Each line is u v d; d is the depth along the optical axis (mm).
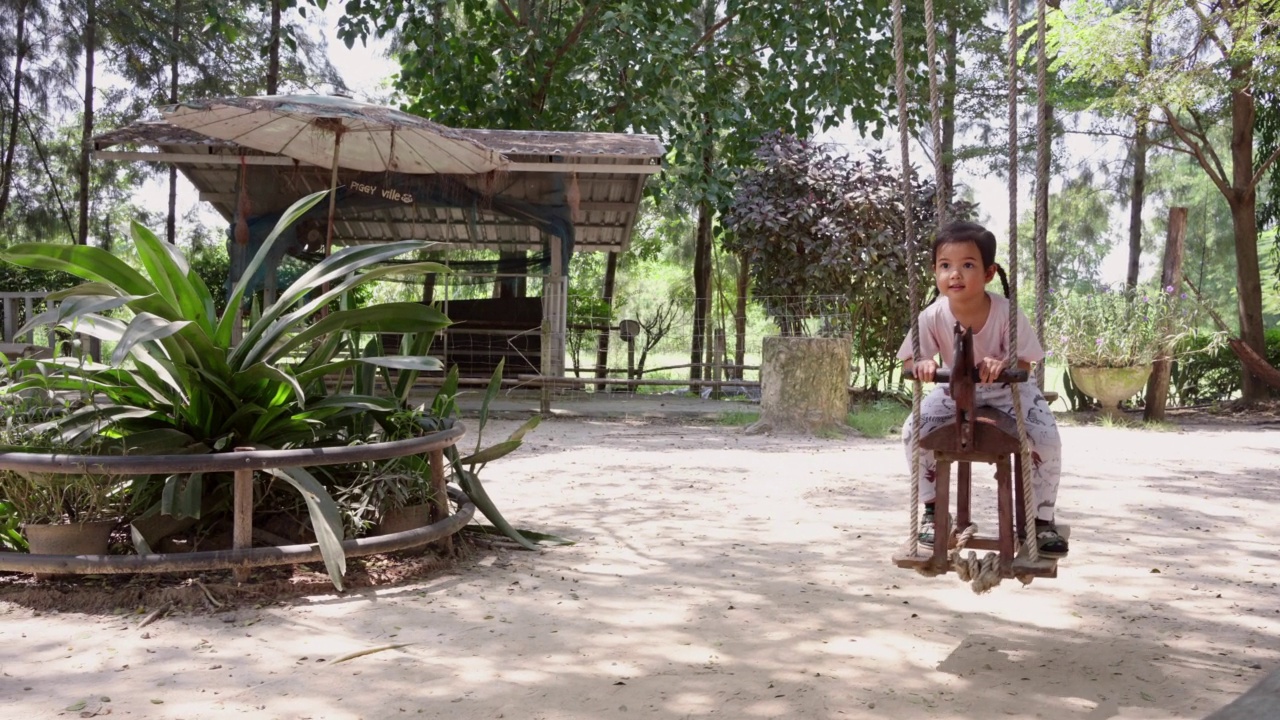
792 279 15195
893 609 4645
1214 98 15797
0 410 5113
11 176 23016
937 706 3457
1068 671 3826
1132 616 4582
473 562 5543
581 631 4285
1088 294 14781
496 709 3404
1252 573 5434
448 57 19016
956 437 3719
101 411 5039
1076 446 11297
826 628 4348
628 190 16172
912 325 3822
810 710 3410
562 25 20422
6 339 12883
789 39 19312
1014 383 3604
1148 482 8648
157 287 5223
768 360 12047
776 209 15148
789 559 5645
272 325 5504
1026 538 3740
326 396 5629
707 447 10578
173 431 5109
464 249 16797
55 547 4754
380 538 5039
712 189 17875
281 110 7406
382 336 16500
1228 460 10188
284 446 5328
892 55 19406
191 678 3680
